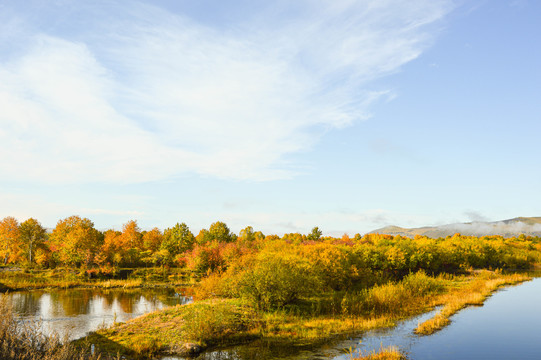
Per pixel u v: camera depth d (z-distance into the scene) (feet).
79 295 169.17
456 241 321.93
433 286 162.81
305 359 69.00
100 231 367.66
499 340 81.20
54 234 294.46
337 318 101.35
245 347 77.05
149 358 69.77
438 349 74.64
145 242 342.64
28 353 44.55
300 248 166.81
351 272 155.84
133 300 154.30
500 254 330.95
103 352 71.56
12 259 285.84
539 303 132.26
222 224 392.27
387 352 69.41
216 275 146.51
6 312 49.24
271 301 108.06
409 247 242.17
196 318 87.40
